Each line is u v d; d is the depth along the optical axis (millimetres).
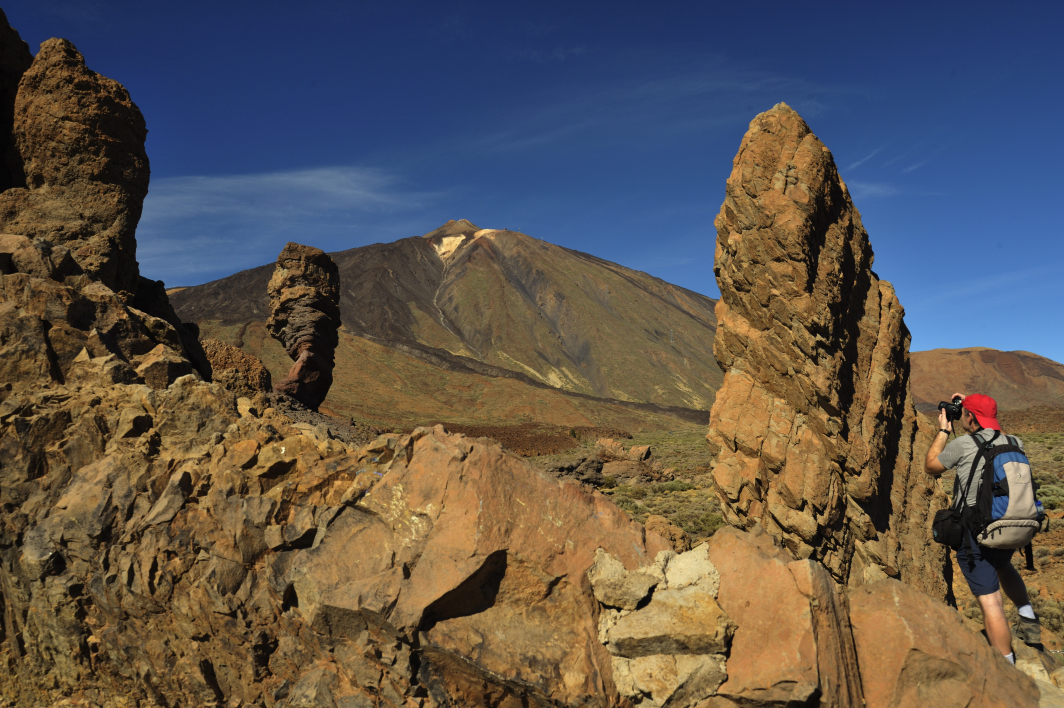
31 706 6453
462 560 4992
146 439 6766
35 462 6535
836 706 4391
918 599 4977
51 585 6148
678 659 4770
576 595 5129
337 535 5434
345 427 31594
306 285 40344
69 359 7957
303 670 5289
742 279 11375
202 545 5730
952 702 4504
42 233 14969
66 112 15922
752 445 11195
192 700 5773
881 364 11367
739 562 5145
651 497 42562
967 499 5309
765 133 11219
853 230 11617
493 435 125875
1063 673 5199
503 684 4836
